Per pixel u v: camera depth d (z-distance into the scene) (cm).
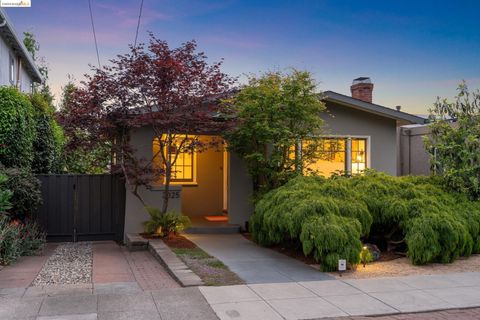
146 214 1102
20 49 1543
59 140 1530
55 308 519
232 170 1182
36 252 913
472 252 875
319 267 757
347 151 1272
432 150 1045
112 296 570
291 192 866
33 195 960
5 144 1020
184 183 1330
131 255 905
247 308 532
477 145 974
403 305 554
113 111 965
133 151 1000
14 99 1047
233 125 995
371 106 1250
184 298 564
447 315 527
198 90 962
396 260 823
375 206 862
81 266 788
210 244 977
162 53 947
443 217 813
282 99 1050
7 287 620
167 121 912
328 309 534
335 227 728
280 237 848
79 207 1115
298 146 1095
